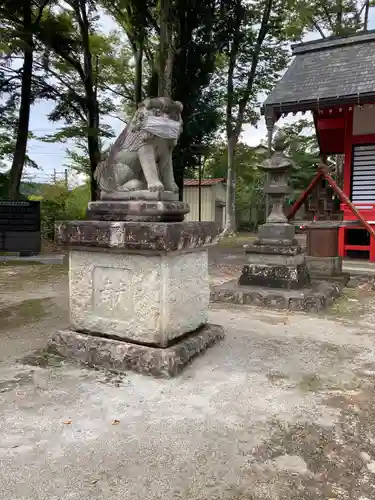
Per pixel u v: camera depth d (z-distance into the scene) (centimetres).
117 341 343
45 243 1459
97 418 260
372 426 256
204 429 249
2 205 1095
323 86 875
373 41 995
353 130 1033
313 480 205
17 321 495
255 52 1733
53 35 1356
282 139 623
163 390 299
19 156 1355
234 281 700
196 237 346
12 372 328
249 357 371
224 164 2503
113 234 328
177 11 1191
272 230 630
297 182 2222
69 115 1525
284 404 283
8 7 1261
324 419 264
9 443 231
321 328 473
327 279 726
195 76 1278
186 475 207
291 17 1728
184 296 357
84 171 2005
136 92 1571
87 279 360
